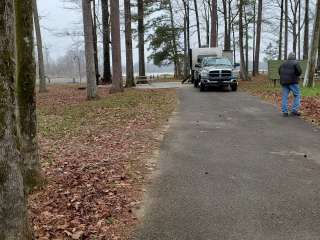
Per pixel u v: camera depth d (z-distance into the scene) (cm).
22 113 679
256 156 856
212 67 2509
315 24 2081
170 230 510
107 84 3791
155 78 5672
